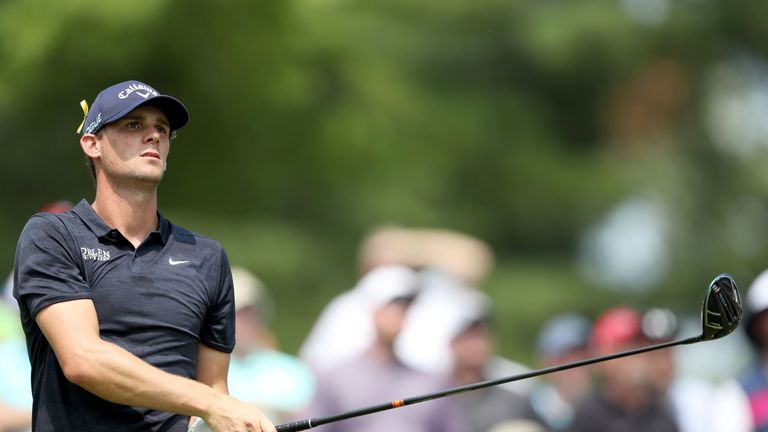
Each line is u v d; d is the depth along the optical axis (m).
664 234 96.69
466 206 85.25
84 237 19.52
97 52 47.25
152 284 19.58
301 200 66.94
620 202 92.56
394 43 83.94
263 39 49.09
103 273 19.42
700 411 34.69
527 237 90.19
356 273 66.56
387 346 31.55
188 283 19.81
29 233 19.47
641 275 95.06
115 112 19.59
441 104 83.50
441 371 34.19
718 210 98.50
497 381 20.50
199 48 48.34
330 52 53.75
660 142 97.75
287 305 60.72
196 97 49.31
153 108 19.84
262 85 49.75
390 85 61.75
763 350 33.25
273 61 49.62
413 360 34.81
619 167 94.25
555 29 90.81
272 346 35.56
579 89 95.12
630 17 93.31
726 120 101.88
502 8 90.69
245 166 51.53
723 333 21.56
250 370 32.00
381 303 31.52
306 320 61.03
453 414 31.70
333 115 54.59
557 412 36.34
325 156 54.31
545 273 87.88
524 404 33.62
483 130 86.25
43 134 51.47
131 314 19.39
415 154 68.94
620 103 95.69
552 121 94.69
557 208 90.19
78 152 52.28
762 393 32.78
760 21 98.75
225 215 53.28
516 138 89.31
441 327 34.94
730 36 99.75
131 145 19.70
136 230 19.86
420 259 43.09
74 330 18.81
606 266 94.25
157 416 19.53
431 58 88.88
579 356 36.50
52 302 18.98
